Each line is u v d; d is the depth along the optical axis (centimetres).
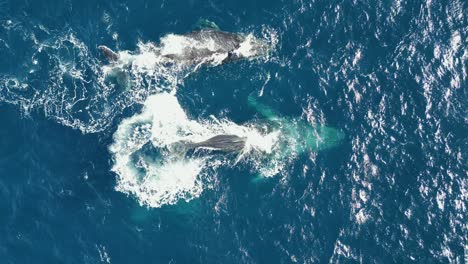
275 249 5747
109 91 6278
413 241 5775
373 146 6141
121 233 5831
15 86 6303
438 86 6350
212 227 5847
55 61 6366
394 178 6016
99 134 6172
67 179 6025
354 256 5725
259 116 6250
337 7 6625
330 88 6353
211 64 6350
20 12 6550
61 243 5788
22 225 5850
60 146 6141
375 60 6456
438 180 5994
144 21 6506
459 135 6156
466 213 5869
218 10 6575
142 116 6216
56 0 6600
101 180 6025
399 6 6631
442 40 6512
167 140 6141
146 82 6306
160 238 5819
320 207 5909
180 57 6294
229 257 5731
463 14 6594
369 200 5934
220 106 6266
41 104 6250
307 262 5694
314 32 6550
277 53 6444
